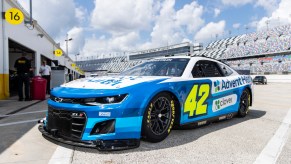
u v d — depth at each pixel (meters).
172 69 3.65
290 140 3.37
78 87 2.95
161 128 3.07
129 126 2.66
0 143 2.94
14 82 12.10
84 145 2.50
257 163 2.51
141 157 2.55
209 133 3.61
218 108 4.03
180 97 3.24
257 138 3.42
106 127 2.61
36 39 13.47
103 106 2.58
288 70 51.50
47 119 3.03
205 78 3.78
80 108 2.60
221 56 71.12
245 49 66.19
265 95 11.83
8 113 5.21
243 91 4.85
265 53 60.00
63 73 11.74
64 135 2.74
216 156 2.67
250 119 4.81
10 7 9.42
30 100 8.00
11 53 15.01
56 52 19.34
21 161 2.39
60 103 2.78
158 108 3.01
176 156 2.62
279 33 62.31
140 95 2.76
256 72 54.44
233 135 3.54
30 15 11.20
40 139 3.10
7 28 9.06
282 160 2.61
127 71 4.11
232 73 4.69
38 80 8.04
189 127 3.48
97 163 2.37
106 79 3.25
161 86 2.98
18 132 3.45
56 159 2.45
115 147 2.53
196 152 2.77
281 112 5.79
